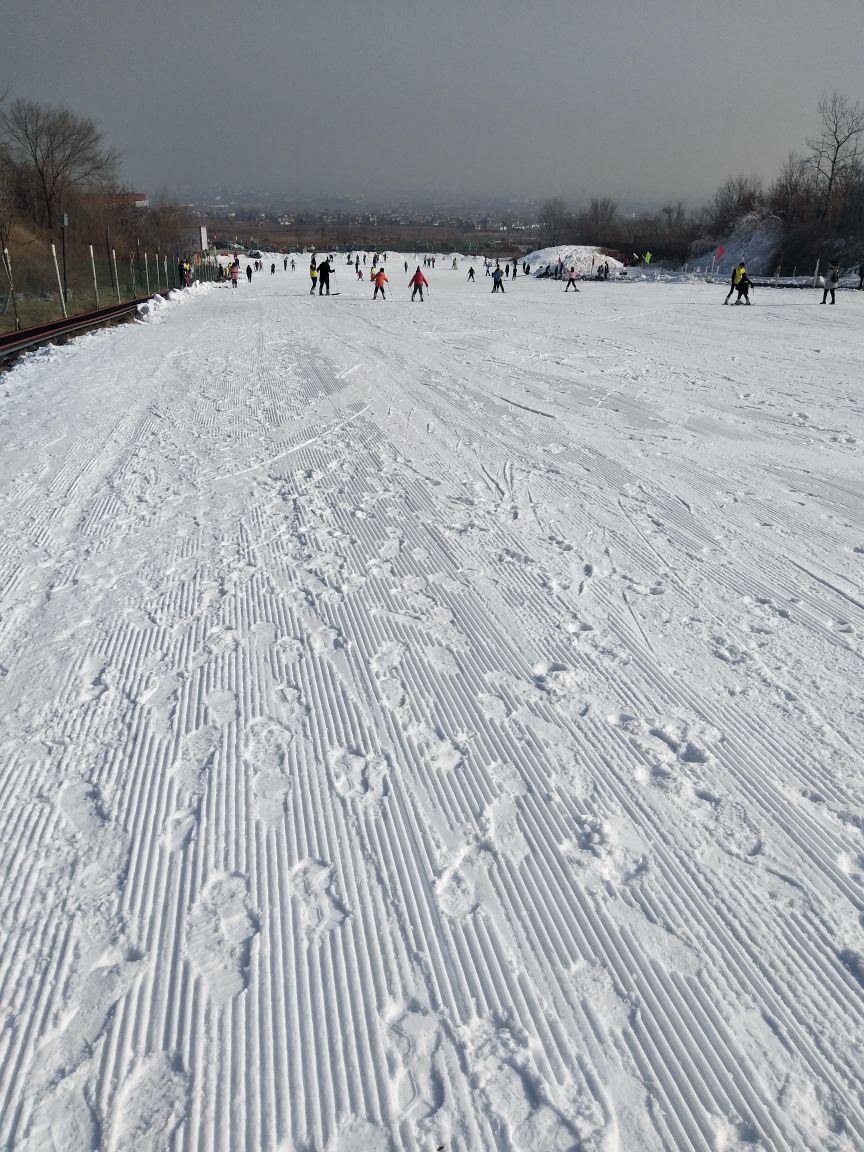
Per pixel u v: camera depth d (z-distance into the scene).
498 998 2.50
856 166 59.88
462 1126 2.14
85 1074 2.28
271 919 2.80
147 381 13.15
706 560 5.86
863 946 2.67
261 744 3.78
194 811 3.33
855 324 21.33
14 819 3.29
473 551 6.07
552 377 13.25
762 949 2.67
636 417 10.32
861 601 5.18
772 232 67.75
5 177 39.66
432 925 2.77
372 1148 2.09
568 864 3.03
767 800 3.35
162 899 2.89
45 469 8.29
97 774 3.57
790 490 7.45
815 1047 2.35
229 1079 2.27
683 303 30.14
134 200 63.28
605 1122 2.14
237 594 5.37
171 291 35.62
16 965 2.62
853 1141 2.10
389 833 3.20
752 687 4.19
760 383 12.55
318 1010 2.47
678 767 3.57
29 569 5.82
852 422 9.91
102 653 4.62
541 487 7.60
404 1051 2.34
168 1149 2.09
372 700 4.12
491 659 4.51
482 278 65.69
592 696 4.12
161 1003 2.50
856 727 3.84
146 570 5.77
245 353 16.23
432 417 10.40
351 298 34.84
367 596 5.32
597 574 5.64
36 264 28.41
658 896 2.88
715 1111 2.17
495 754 3.67
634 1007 2.47
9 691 4.23
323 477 7.95
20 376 14.04
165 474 8.05
